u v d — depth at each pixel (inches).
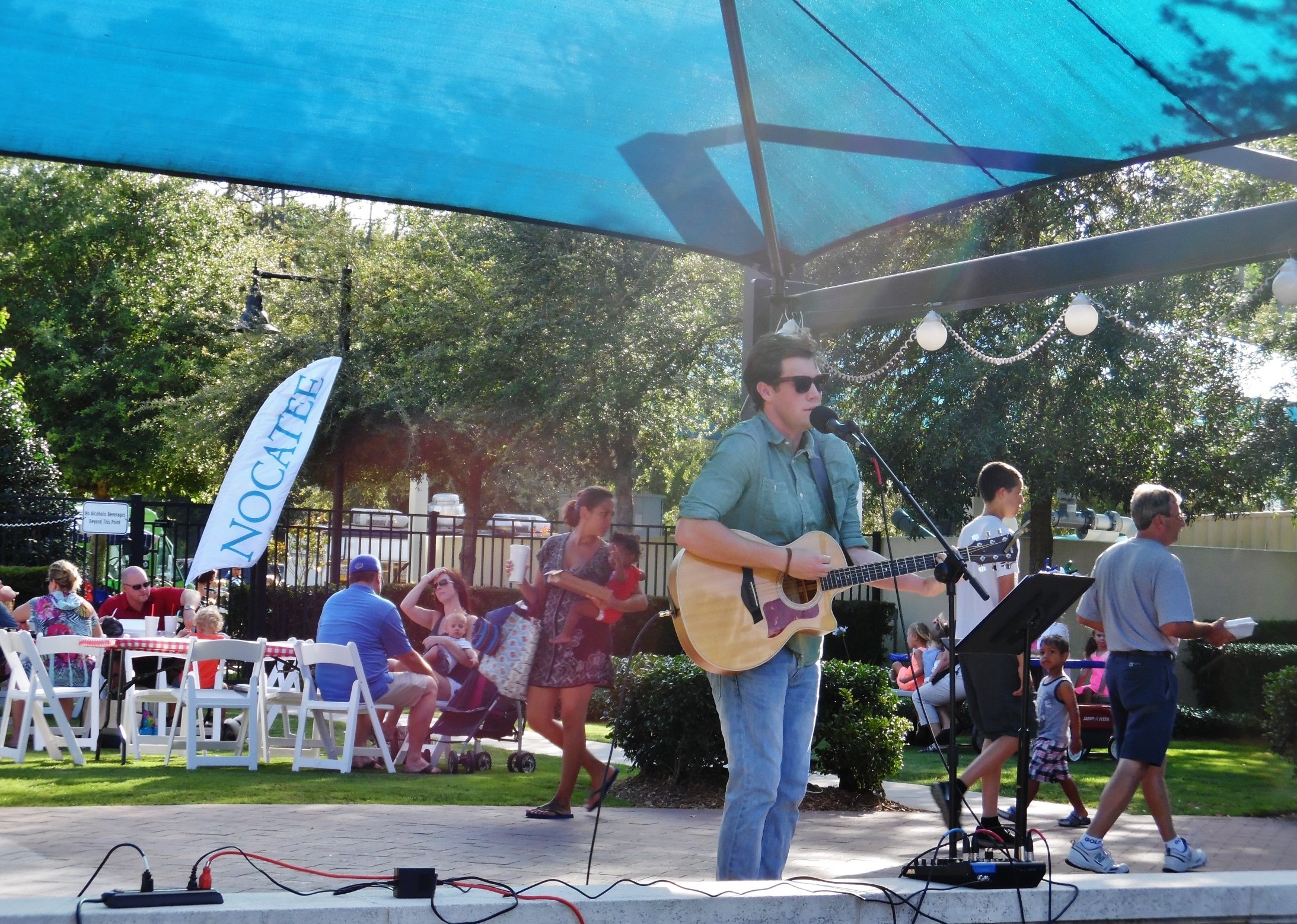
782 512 165.5
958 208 260.8
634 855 216.5
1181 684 677.9
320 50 199.2
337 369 448.8
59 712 336.5
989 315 625.0
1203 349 650.8
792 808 164.9
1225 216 240.7
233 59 199.2
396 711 364.2
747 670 159.3
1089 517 741.9
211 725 436.5
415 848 215.3
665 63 210.4
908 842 245.0
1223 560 731.4
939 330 283.6
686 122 228.4
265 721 347.9
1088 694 472.7
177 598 469.1
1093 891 133.3
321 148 229.6
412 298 765.3
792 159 242.7
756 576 161.0
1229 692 629.9
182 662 390.9
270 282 917.2
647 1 194.1
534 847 220.8
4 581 631.2
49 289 1123.3
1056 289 262.2
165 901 112.3
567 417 718.5
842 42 204.8
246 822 239.1
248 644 327.6
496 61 206.2
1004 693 219.8
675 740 303.4
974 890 131.0
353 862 200.5
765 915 124.4
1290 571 762.8
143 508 531.2
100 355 1109.7
